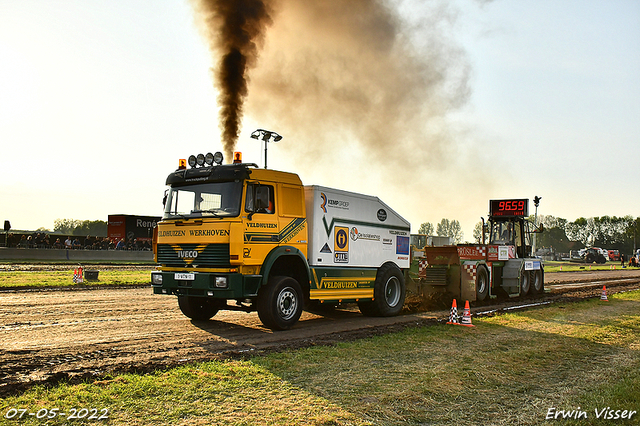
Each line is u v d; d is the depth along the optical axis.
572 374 6.90
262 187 9.80
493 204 19.23
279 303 9.88
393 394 5.70
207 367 6.45
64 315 11.10
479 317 12.34
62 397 5.17
